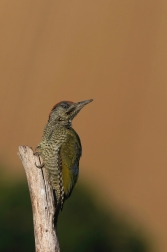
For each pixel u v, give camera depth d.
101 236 13.66
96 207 14.11
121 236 14.24
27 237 12.88
